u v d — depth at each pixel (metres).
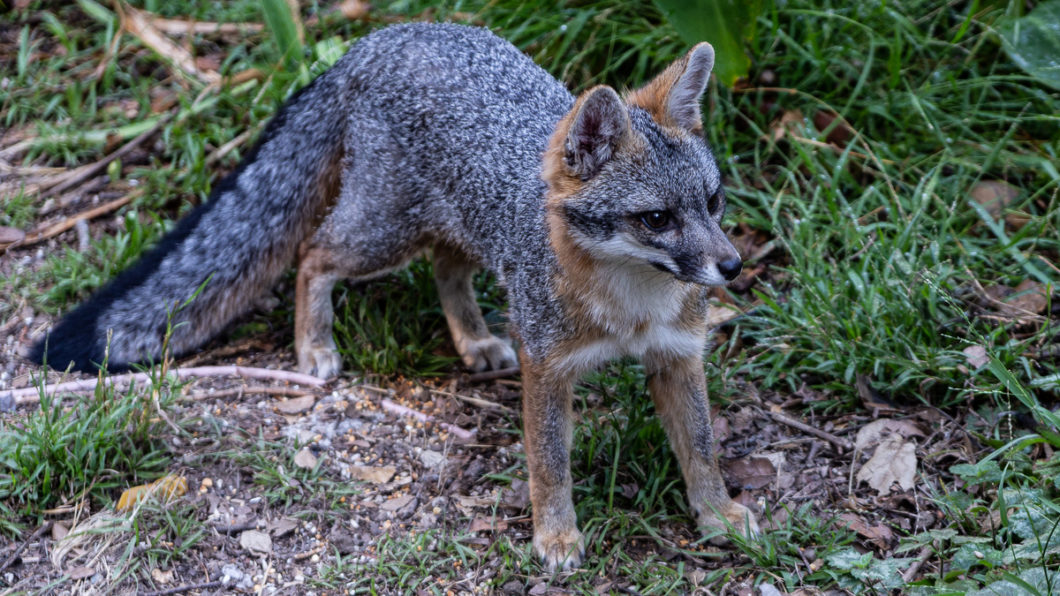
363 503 8.00
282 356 9.73
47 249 10.34
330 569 7.32
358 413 8.92
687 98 7.43
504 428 8.80
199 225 9.57
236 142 11.07
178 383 8.70
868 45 11.07
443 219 8.79
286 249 9.68
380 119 8.84
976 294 9.25
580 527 7.79
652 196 6.89
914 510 7.71
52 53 12.37
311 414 8.88
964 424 8.37
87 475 7.84
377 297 10.23
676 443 7.86
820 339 9.04
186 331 9.52
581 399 8.74
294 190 9.46
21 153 11.32
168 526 7.57
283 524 7.72
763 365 9.24
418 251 9.27
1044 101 10.55
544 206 7.48
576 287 7.26
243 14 12.58
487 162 8.22
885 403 8.67
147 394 8.47
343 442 8.59
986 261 9.57
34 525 7.59
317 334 9.46
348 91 9.10
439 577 7.35
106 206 10.69
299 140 9.39
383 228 9.03
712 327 9.61
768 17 11.21
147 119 11.48
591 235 7.05
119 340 9.27
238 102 11.45
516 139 8.11
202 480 8.03
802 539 7.51
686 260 6.85
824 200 10.32
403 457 8.48
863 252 9.48
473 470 8.33
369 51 9.05
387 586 7.27
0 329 9.58
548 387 7.55
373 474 8.26
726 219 10.31
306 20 12.36
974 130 10.79
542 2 11.48
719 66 10.09
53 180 10.98
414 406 9.11
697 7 9.90
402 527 7.79
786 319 9.26
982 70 11.05
